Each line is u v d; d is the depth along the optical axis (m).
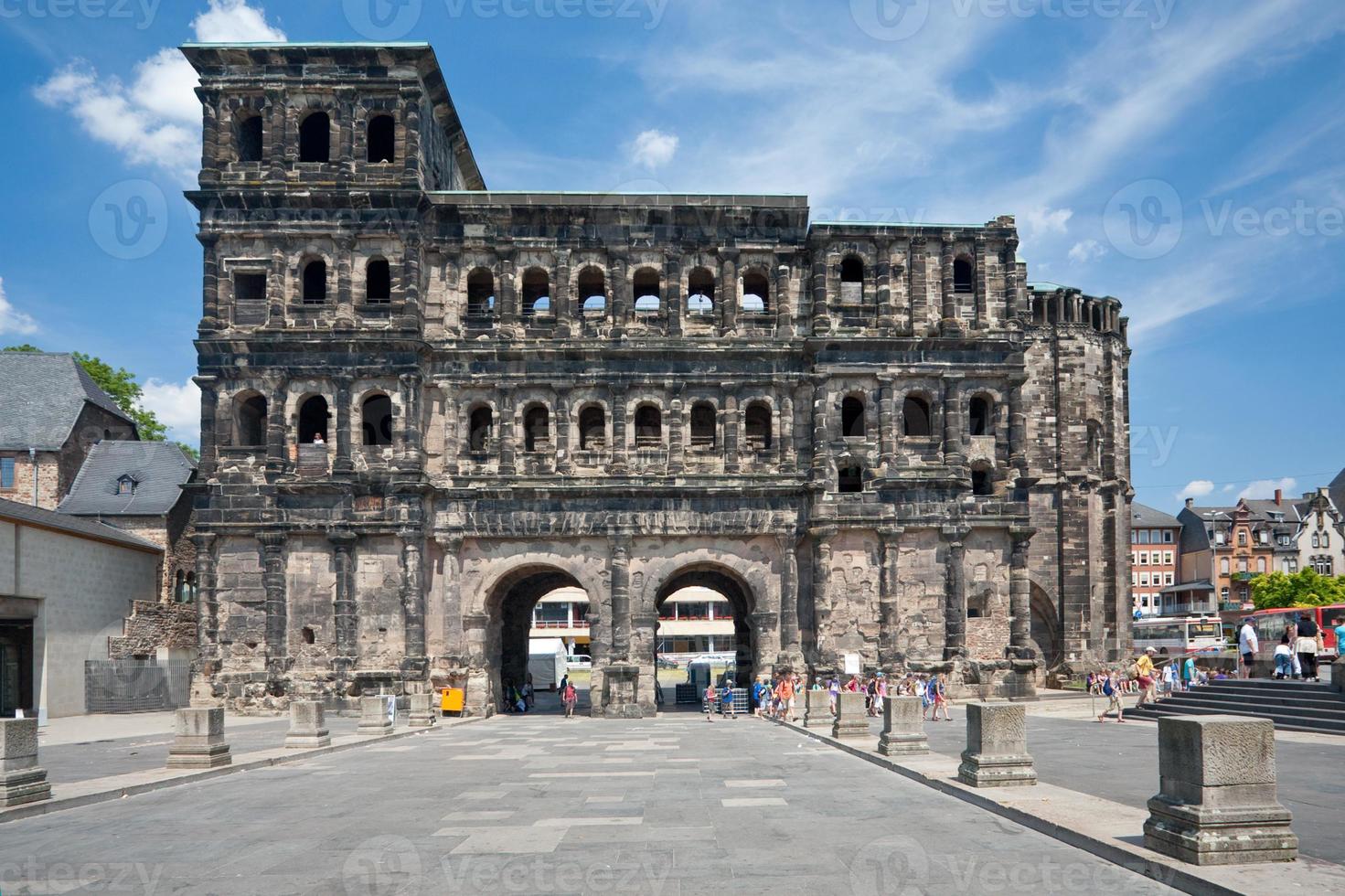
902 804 24.08
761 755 36.34
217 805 25.75
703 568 65.12
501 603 66.75
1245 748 16.59
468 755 38.12
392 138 68.44
